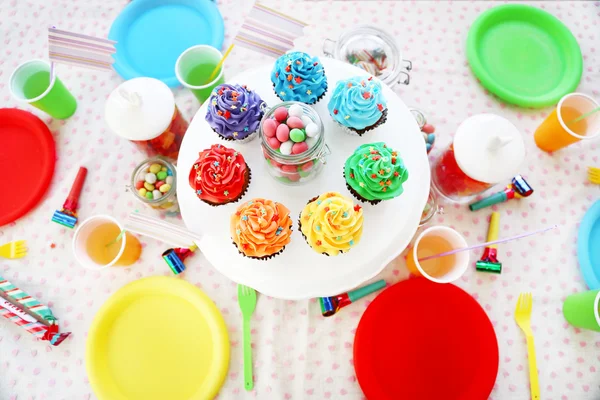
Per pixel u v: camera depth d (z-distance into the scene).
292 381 1.06
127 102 0.98
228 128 0.92
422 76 1.33
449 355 1.05
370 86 0.93
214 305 1.08
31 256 1.16
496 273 1.12
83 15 1.39
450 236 1.04
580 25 1.39
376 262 0.94
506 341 1.09
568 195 1.22
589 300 1.00
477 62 1.30
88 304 1.12
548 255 1.16
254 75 1.07
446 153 1.10
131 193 1.21
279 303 1.11
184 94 1.30
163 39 1.35
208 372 1.05
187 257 1.15
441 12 1.40
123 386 1.04
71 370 1.07
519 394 1.05
